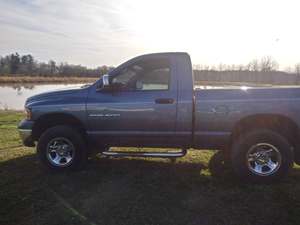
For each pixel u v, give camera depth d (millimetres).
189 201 3705
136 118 4449
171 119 4367
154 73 4488
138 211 3469
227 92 4238
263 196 3807
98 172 4734
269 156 4199
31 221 3244
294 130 4227
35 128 4820
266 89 4184
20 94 28672
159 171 4773
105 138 4617
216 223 3207
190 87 4359
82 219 3293
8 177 4543
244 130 4430
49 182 4340
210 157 5520
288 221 3221
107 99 4523
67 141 4707
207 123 4289
